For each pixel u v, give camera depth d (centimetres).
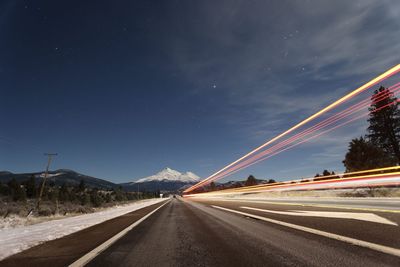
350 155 3700
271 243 589
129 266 475
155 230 963
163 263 484
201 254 535
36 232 1039
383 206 1178
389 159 3656
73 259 543
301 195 3123
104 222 1414
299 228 750
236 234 750
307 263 423
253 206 1859
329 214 1002
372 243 512
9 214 2377
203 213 1645
